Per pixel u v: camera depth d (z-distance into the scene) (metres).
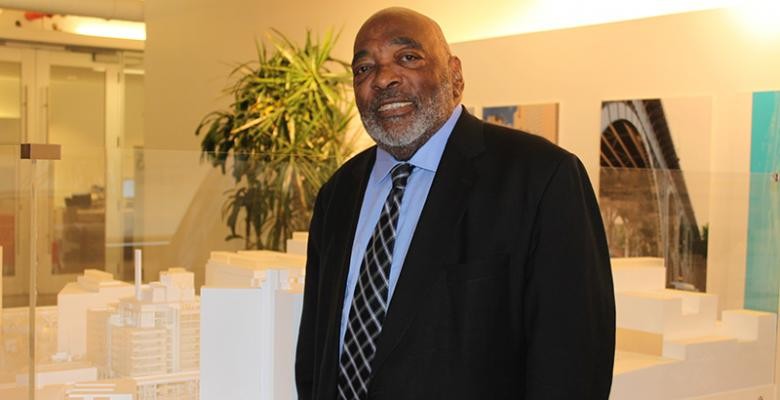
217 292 1.85
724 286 2.46
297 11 5.83
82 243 2.11
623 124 4.01
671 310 2.27
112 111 8.18
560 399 1.34
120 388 1.81
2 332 1.63
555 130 4.32
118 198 2.16
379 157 1.61
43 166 1.69
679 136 3.79
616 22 4.04
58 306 1.97
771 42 3.47
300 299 1.83
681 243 2.47
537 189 1.40
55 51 7.84
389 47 1.50
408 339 1.41
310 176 2.53
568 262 1.37
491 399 1.40
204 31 6.52
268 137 4.80
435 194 1.46
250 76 5.04
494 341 1.40
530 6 4.52
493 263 1.40
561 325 1.36
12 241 1.63
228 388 1.86
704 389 2.26
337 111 4.82
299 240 2.43
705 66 3.70
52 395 1.78
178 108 6.78
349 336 1.51
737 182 2.43
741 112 3.57
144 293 2.04
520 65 4.50
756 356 2.37
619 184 2.43
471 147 1.49
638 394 2.11
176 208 2.30
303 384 1.71
